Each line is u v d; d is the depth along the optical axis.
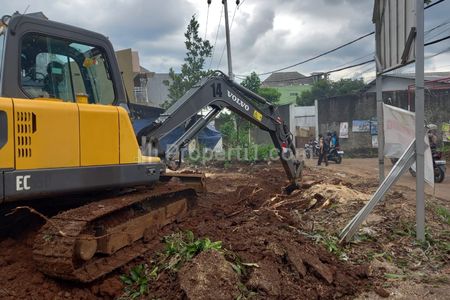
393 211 7.55
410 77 34.56
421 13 6.27
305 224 7.10
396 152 7.59
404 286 5.06
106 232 4.94
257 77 28.83
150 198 5.84
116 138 5.41
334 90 51.94
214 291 4.27
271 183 12.50
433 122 29.36
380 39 8.80
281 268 5.01
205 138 23.33
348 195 8.70
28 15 5.02
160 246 5.62
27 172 4.59
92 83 5.67
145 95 29.23
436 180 14.26
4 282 4.62
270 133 9.89
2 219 5.44
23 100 4.65
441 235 6.60
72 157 4.96
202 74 23.12
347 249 6.09
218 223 6.53
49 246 4.45
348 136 34.31
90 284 4.66
